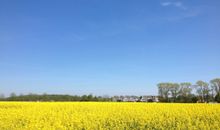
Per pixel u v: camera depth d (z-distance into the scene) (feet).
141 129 51.85
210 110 64.85
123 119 56.70
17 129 48.78
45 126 49.34
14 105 84.23
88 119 56.44
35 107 74.69
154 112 63.31
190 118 57.82
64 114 62.49
